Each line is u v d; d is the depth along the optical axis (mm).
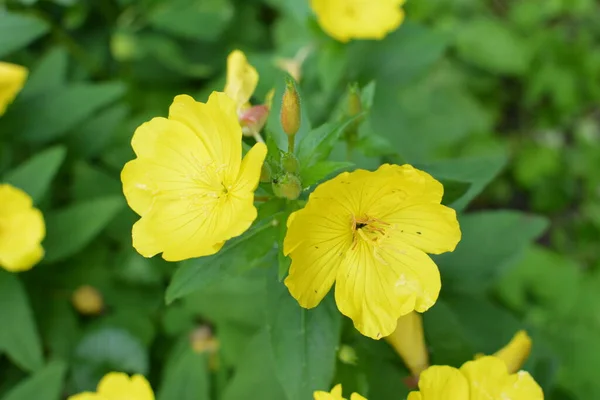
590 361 410
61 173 406
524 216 333
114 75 475
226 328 355
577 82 544
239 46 501
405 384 303
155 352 395
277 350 281
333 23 390
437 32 416
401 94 509
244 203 257
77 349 379
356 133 302
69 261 380
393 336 279
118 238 391
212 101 260
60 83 402
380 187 255
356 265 265
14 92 358
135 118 434
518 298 449
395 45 413
